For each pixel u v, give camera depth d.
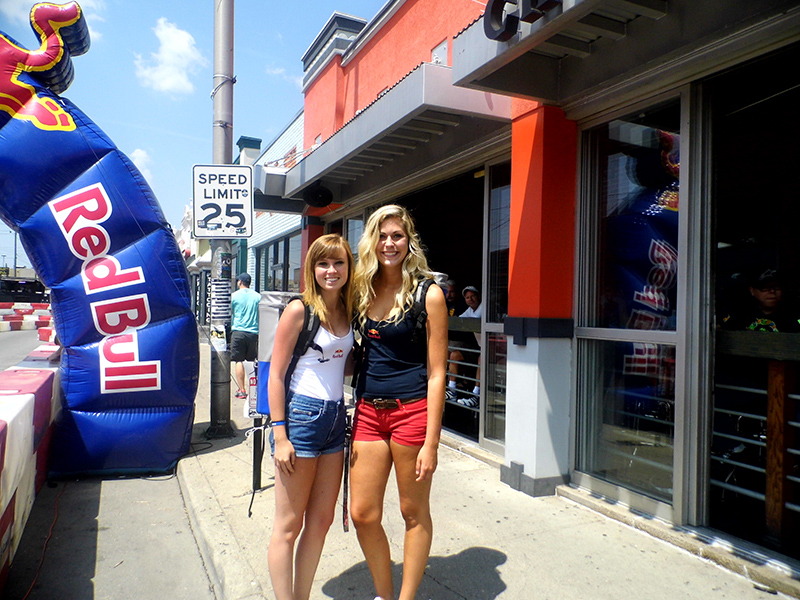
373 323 2.47
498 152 4.84
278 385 2.38
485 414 5.08
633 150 3.70
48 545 3.51
